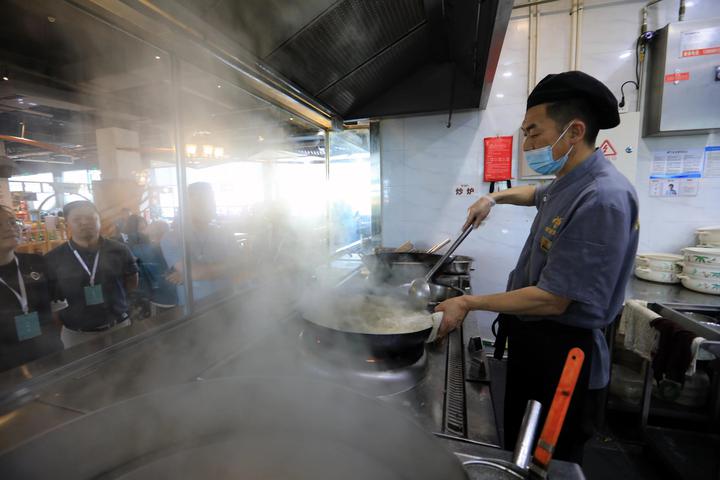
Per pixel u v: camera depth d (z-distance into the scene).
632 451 1.89
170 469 0.58
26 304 1.60
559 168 1.01
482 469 0.54
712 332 1.42
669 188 2.20
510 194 1.42
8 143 1.98
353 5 1.09
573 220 0.86
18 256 1.64
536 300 0.89
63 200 2.01
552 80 0.92
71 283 1.84
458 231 2.53
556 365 1.03
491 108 2.38
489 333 2.52
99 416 0.54
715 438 1.88
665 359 1.54
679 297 1.87
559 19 2.21
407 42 1.54
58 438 0.50
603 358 1.07
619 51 2.15
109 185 2.13
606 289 0.85
